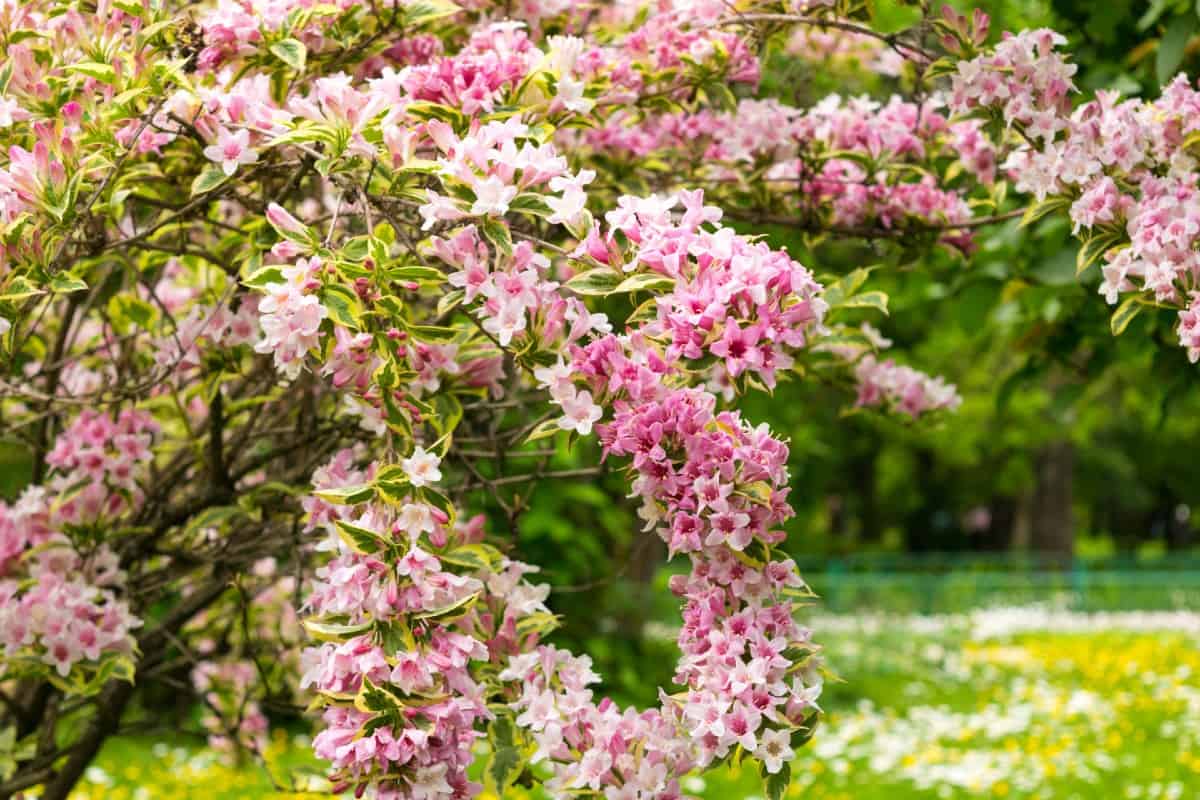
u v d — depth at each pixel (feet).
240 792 21.02
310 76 8.23
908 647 41.06
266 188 8.95
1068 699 31.17
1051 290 12.39
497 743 7.09
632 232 6.27
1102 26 11.15
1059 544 72.69
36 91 7.18
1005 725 27.20
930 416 11.36
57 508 9.32
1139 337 11.38
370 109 6.41
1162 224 7.28
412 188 6.54
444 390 7.62
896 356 14.85
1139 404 51.31
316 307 6.01
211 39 7.29
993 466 81.61
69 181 6.63
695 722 6.30
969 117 8.18
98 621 8.86
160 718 11.53
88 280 10.64
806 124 9.99
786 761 6.08
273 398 9.39
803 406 30.07
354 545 5.99
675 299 6.05
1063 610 56.13
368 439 9.43
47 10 8.05
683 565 36.73
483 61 7.18
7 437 10.78
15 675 8.71
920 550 102.42
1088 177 7.74
